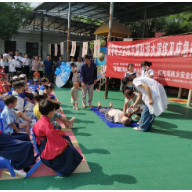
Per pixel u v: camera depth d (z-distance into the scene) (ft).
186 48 16.56
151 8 33.71
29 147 8.30
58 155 8.10
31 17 45.57
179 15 47.60
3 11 38.96
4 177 8.20
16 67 33.96
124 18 41.42
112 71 23.20
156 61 18.84
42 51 46.42
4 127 9.45
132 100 16.29
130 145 11.88
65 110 18.80
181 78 17.13
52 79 36.63
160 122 16.75
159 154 10.91
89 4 33.19
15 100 9.43
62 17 44.45
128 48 21.17
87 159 9.95
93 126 14.83
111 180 8.31
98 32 37.96
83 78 19.27
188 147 12.00
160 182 8.34
